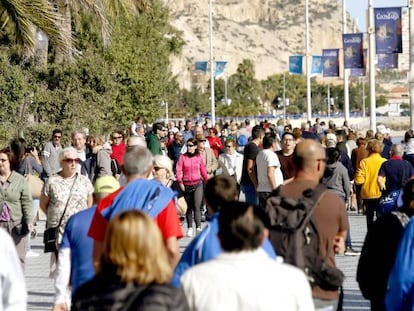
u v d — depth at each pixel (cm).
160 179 2331
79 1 5688
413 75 6788
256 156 3372
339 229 1441
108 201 1467
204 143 4225
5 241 1290
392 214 1395
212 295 1101
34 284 2800
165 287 998
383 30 6500
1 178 2414
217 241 1323
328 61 9375
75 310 1030
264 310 1096
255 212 1134
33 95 6669
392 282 1274
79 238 1614
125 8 6138
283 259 1382
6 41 6125
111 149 4047
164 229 1445
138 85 8519
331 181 3180
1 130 5922
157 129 5269
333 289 1410
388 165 3020
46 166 4062
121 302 992
